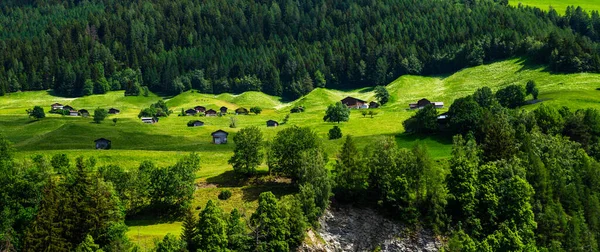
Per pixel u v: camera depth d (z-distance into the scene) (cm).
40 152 12625
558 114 12350
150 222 8312
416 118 14125
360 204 9194
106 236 6950
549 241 8462
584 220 8812
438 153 11975
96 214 7056
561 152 10262
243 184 9812
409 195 8738
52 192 7012
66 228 6838
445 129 13750
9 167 7975
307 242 7981
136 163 11956
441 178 9206
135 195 8538
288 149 9775
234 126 19062
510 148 10106
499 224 8438
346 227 8706
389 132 15025
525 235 8156
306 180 8788
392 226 8762
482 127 11894
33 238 6544
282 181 9962
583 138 11725
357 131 16000
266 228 7494
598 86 18400
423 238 8506
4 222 6875
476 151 10225
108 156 12294
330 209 8950
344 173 9238
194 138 16375
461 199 8756
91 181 7600
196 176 10331
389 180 9050
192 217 7206
